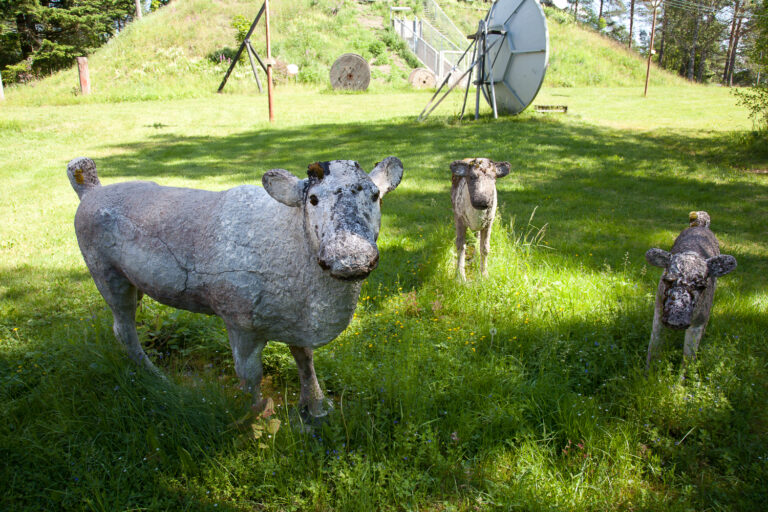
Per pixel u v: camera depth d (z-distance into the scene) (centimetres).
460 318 536
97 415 349
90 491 298
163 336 480
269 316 315
